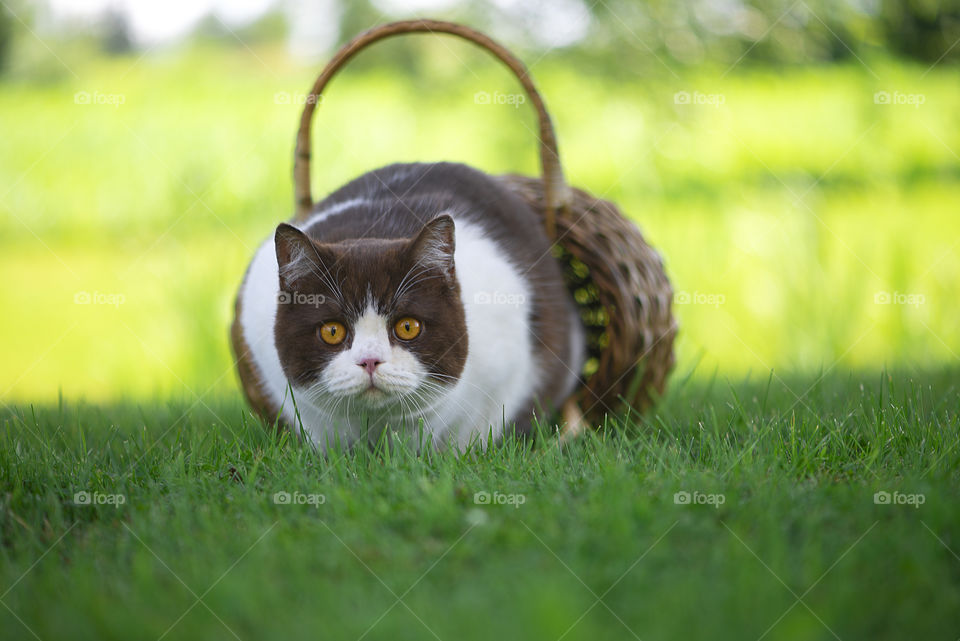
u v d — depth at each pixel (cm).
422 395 273
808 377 406
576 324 337
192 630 160
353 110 831
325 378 268
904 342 549
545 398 316
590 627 156
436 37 803
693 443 269
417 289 269
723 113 807
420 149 792
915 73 911
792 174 854
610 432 298
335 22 896
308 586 170
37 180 858
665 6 662
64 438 284
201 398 398
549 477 225
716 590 165
